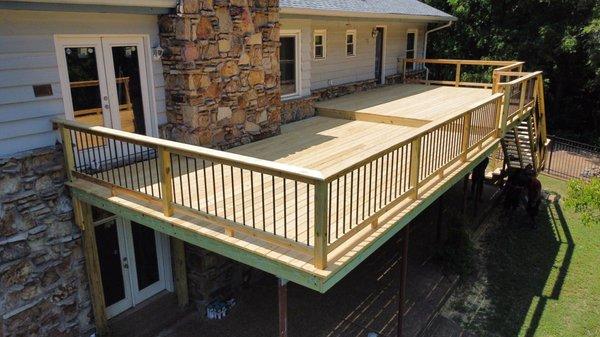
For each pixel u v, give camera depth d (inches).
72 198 232.5
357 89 518.9
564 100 791.1
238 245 173.6
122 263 271.0
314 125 374.6
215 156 171.6
